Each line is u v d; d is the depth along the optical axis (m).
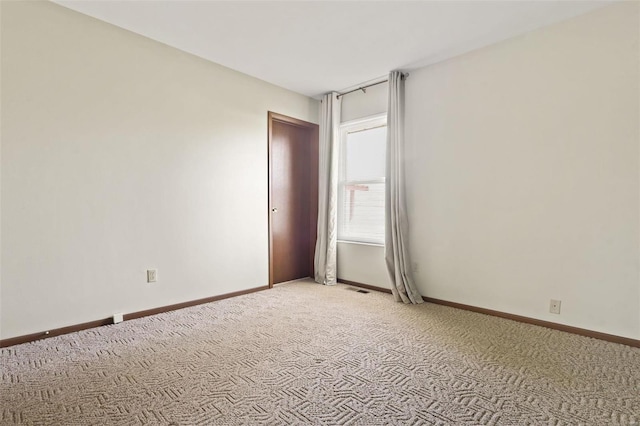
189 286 2.96
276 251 3.86
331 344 2.17
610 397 1.56
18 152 2.08
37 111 2.14
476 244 2.86
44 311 2.20
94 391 1.59
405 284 3.16
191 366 1.85
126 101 2.54
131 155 2.58
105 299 2.47
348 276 3.91
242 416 1.42
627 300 2.16
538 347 2.13
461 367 1.86
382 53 2.88
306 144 4.18
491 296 2.78
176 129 2.84
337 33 2.54
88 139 2.36
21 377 1.71
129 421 1.38
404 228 3.24
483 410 1.46
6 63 2.03
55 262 2.24
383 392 1.61
